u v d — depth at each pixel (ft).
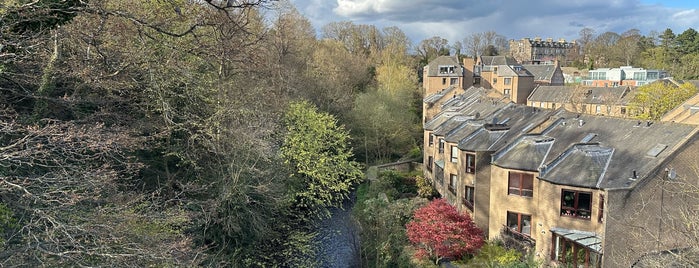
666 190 61.57
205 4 57.11
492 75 283.79
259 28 92.94
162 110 63.31
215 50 58.70
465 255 78.02
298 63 159.02
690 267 44.16
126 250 37.76
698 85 216.33
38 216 37.01
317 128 101.86
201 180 70.44
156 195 64.44
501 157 85.20
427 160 142.00
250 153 75.15
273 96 100.58
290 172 93.97
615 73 307.58
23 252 32.73
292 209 101.24
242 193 68.49
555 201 72.43
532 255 70.03
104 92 59.26
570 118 89.51
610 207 63.57
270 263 80.23
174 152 64.95
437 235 75.20
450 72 264.31
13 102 48.44
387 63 243.40
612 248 64.03
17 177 34.71
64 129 45.01
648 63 333.01
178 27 61.67
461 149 98.07
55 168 43.24
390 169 149.48
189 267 42.50
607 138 77.66
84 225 35.04
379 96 181.16
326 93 160.25
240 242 72.54
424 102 201.16
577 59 463.42
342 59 211.00
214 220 65.72
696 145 66.08
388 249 80.89
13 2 39.27
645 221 64.18
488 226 92.38
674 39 320.70
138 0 59.88
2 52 39.93
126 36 58.44
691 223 45.98
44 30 43.75
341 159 105.70
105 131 48.65
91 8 43.65
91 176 41.24
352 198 126.31
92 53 56.34
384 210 92.58
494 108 127.03
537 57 521.24
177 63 62.85
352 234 90.58
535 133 88.17
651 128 73.46
